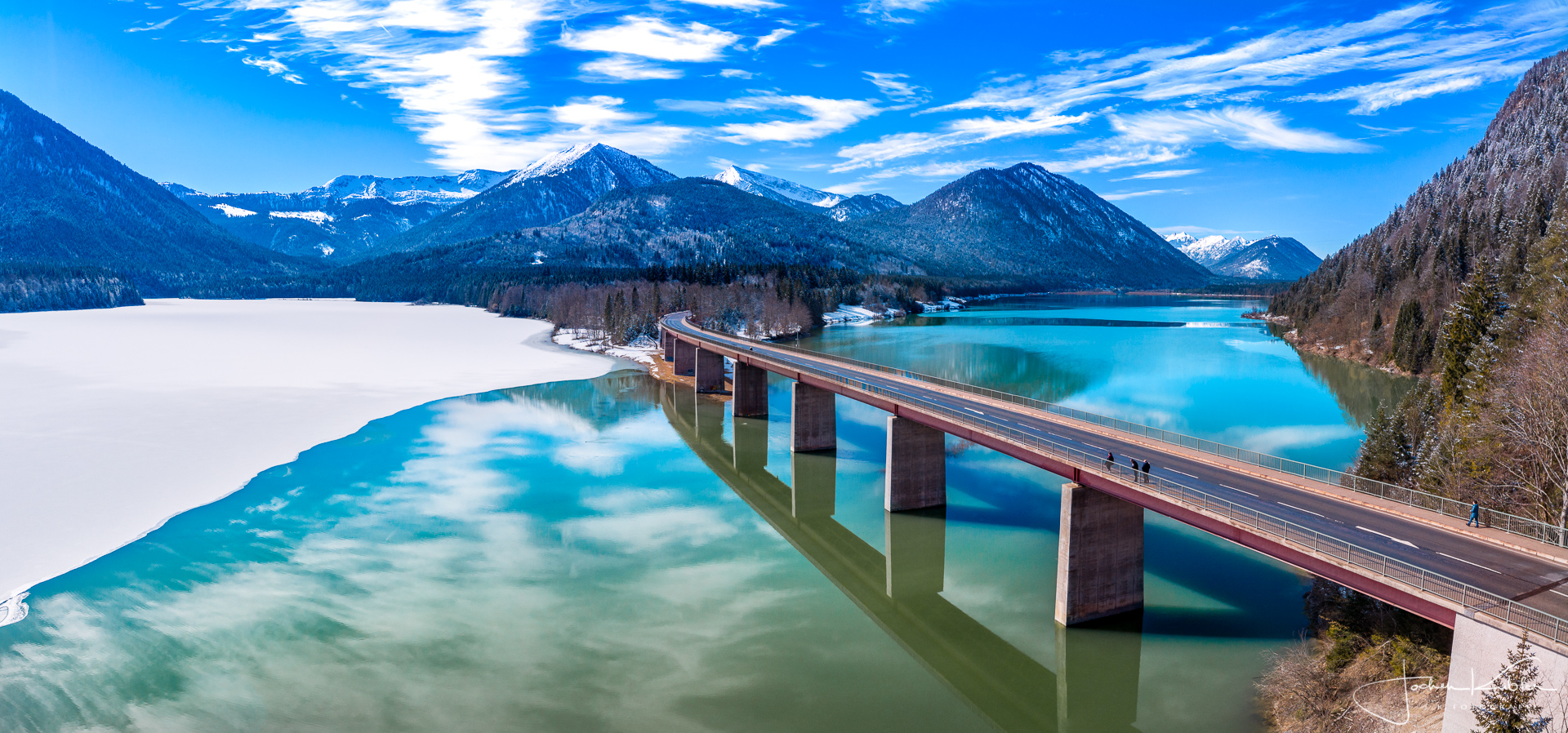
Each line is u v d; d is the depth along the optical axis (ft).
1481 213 566.77
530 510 215.72
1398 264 555.28
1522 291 250.57
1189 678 128.16
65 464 250.98
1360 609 124.47
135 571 171.94
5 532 193.47
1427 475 165.17
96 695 124.47
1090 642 139.95
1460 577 97.91
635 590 165.99
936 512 215.72
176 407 344.49
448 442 293.64
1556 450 136.77
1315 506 128.98
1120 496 135.33
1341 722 103.71
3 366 475.31
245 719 118.42
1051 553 187.62
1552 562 103.45
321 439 293.23
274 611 153.48
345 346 612.70
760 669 135.74
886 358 532.73
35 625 147.13
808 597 163.84
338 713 120.16
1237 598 153.28
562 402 382.83
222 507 214.69
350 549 186.29
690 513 215.51
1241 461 157.48
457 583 168.66
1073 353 558.15
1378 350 469.16
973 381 424.87
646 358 548.72
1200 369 470.39
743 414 342.85
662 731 117.29
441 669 133.80
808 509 220.02
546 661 136.98
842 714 123.03
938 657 140.15
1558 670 74.64
